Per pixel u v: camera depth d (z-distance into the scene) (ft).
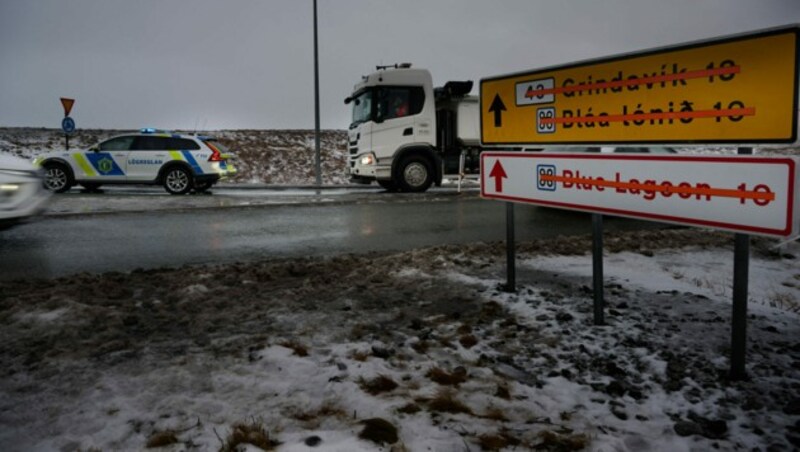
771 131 9.72
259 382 9.92
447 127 51.93
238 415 8.72
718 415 8.88
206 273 18.12
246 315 13.89
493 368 10.75
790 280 20.11
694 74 11.00
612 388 9.76
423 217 33.58
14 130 91.91
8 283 16.79
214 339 12.12
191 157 48.80
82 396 9.36
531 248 23.20
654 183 11.55
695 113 11.02
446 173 52.26
